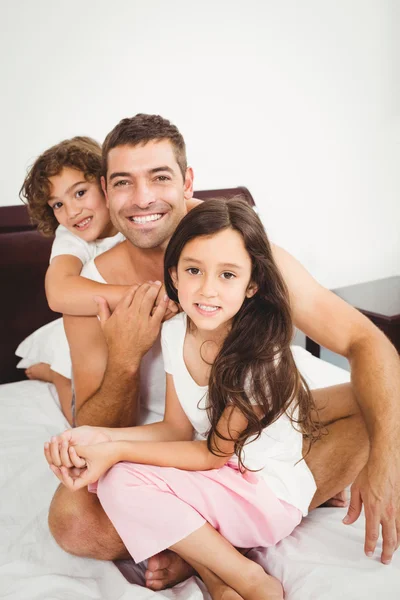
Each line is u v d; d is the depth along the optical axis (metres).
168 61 2.12
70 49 1.96
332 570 0.95
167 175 1.16
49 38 1.92
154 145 1.14
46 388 1.78
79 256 1.50
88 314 1.29
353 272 2.69
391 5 2.46
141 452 1.03
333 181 2.53
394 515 0.99
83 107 2.02
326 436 1.13
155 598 0.92
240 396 1.05
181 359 1.16
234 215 1.04
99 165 1.53
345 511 1.17
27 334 1.97
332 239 2.60
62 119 1.99
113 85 2.04
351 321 1.19
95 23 1.98
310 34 2.33
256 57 2.25
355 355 1.16
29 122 1.95
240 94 2.26
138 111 2.10
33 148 1.97
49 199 1.54
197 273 1.04
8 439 1.48
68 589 0.97
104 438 1.09
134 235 1.21
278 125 2.36
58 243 1.53
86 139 1.60
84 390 1.40
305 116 2.40
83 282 1.32
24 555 1.08
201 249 1.02
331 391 1.20
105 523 1.04
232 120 2.27
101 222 1.55
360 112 2.51
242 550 1.08
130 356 1.18
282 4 2.26
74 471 1.03
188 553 0.96
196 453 1.06
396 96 2.58
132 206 1.17
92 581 1.01
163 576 1.00
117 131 1.17
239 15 2.19
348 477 1.14
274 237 2.47
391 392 1.07
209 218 1.02
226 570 0.94
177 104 2.16
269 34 2.26
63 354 1.71
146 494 0.96
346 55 2.42
